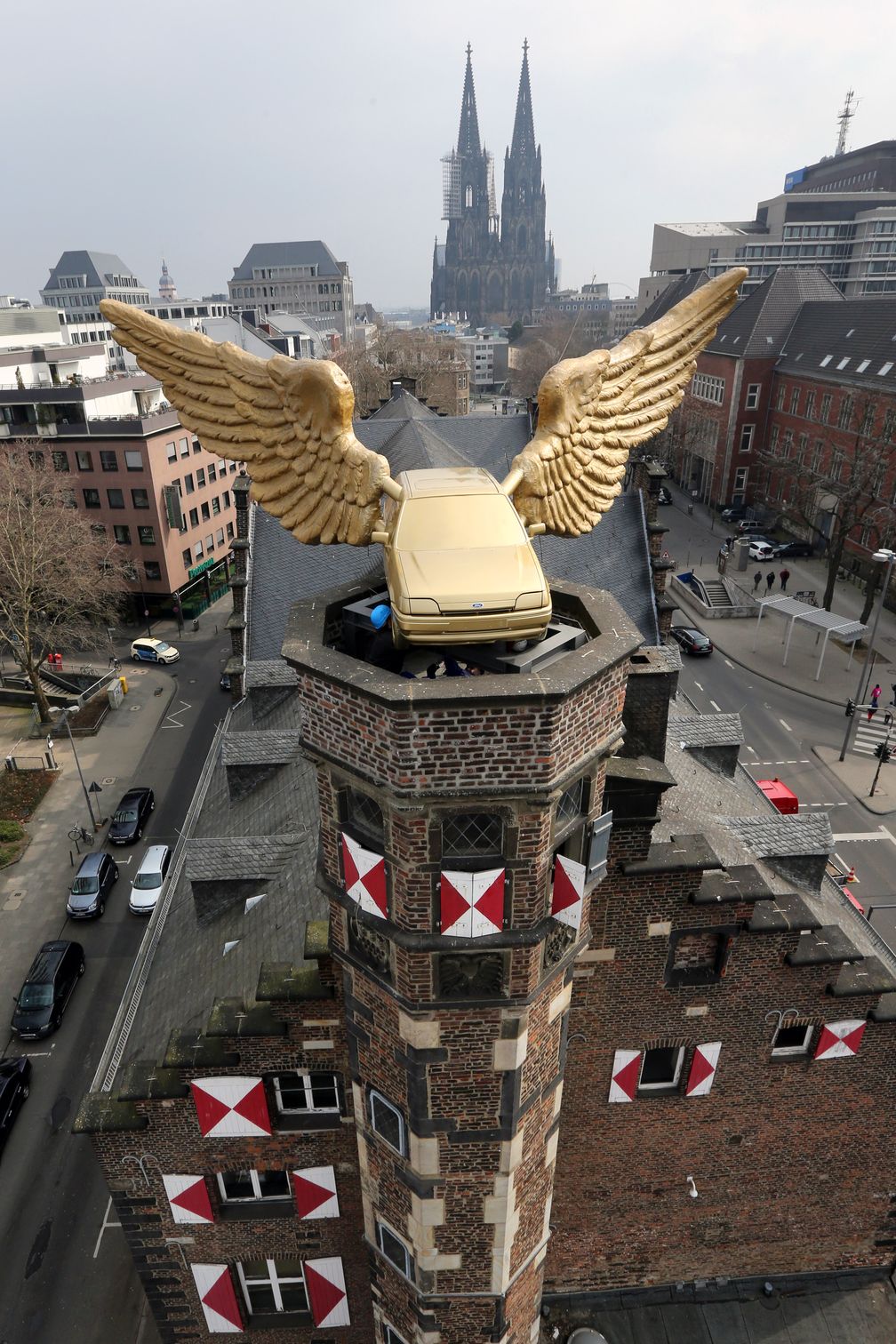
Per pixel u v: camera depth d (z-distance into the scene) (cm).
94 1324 2091
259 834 2047
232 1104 1437
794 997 1527
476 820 888
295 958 1473
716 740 2202
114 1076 1652
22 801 4403
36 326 11281
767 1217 1833
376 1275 1448
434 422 3934
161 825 4203
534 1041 1089
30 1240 2295
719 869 1389
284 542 3244
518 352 19600
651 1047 1570
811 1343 1841
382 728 809
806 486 6906
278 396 940
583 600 997
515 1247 1284
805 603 6162
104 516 6569
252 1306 1780
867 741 4659
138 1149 1492
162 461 6506
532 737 806
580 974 1478
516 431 3972
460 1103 1100
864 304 7538
